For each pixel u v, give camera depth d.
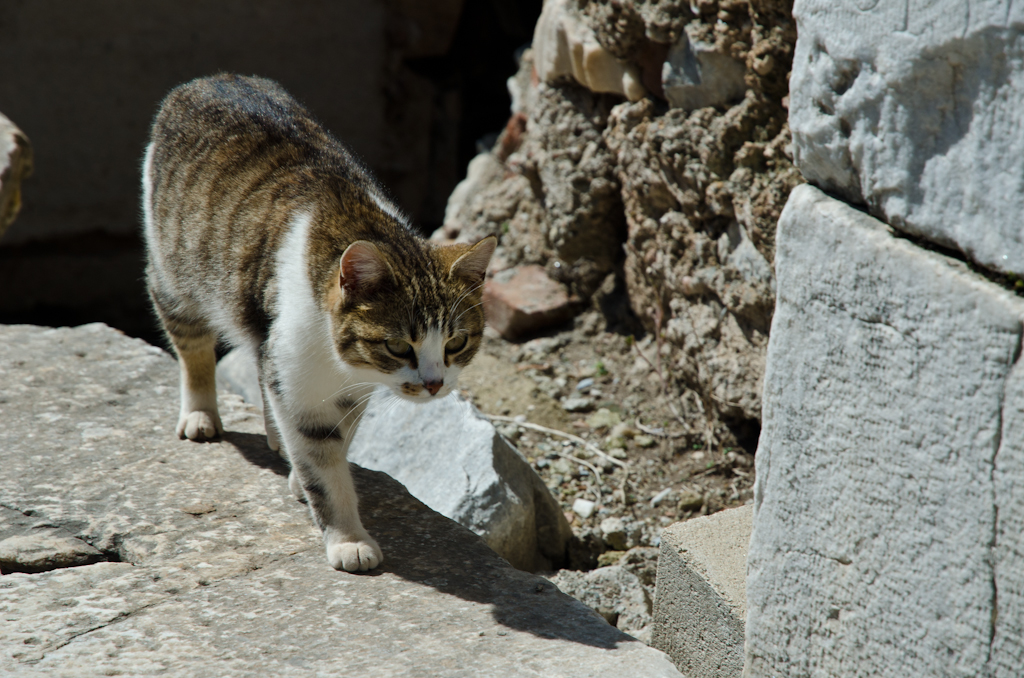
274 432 3.56
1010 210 1.76
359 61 10.25
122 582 2.89
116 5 9.40
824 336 2.15
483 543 3.20
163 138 3.69
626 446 4.91
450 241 6.85
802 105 2.15
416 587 2.91
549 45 5.62
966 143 1.81
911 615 2.11
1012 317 1.77
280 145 3.38
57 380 4.20
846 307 2.09
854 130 2.02
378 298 2.90
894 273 1.97
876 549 2.15
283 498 3.41
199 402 3.82
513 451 4.23
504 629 2.70
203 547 3.09
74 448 3.68
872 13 1.91
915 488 2.03
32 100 9.37
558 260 6.04
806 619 2.38
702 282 4.80
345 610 2.77
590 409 5.26
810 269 2.15
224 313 3.34
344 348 2.92
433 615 2.76
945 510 1.98
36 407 3.97
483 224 6.60
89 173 9.74
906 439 2.02
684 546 3.14
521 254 6.31
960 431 1.91
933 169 1.88
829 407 2.18
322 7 10.00
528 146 6.08
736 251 4.65
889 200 1.98
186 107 3.68
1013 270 1.78
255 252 3.12
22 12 9.13
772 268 4.42
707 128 4.64
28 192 9.54
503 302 5.95
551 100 5.78
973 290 1.83
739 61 4.52
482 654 2.57
